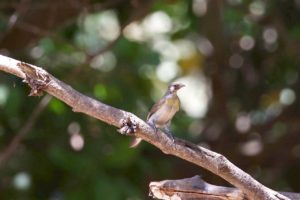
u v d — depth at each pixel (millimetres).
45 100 11719
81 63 12820
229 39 16188
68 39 13672
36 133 12820
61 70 13469
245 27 15750
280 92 15992
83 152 12320
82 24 13648
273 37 15609
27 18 12578
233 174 7102
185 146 6980
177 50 17312
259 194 7211
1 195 12914
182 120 15148
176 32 15914
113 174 12344
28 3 12094
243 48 16188
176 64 17297
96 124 12758
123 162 12172
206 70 16312
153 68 15117
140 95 14008
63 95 6543
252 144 15367
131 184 12289
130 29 15578
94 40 15023
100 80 13352
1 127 12977
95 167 12008
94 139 12602
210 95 16750
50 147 12602
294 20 15102
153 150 14000
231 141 15773
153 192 7461
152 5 13242
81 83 13133
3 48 12805
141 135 6824
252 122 16094
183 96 18734
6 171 12945
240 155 15328
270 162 15547
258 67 16062
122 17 13742
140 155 13062
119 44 14281
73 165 11984
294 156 15523
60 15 12602
